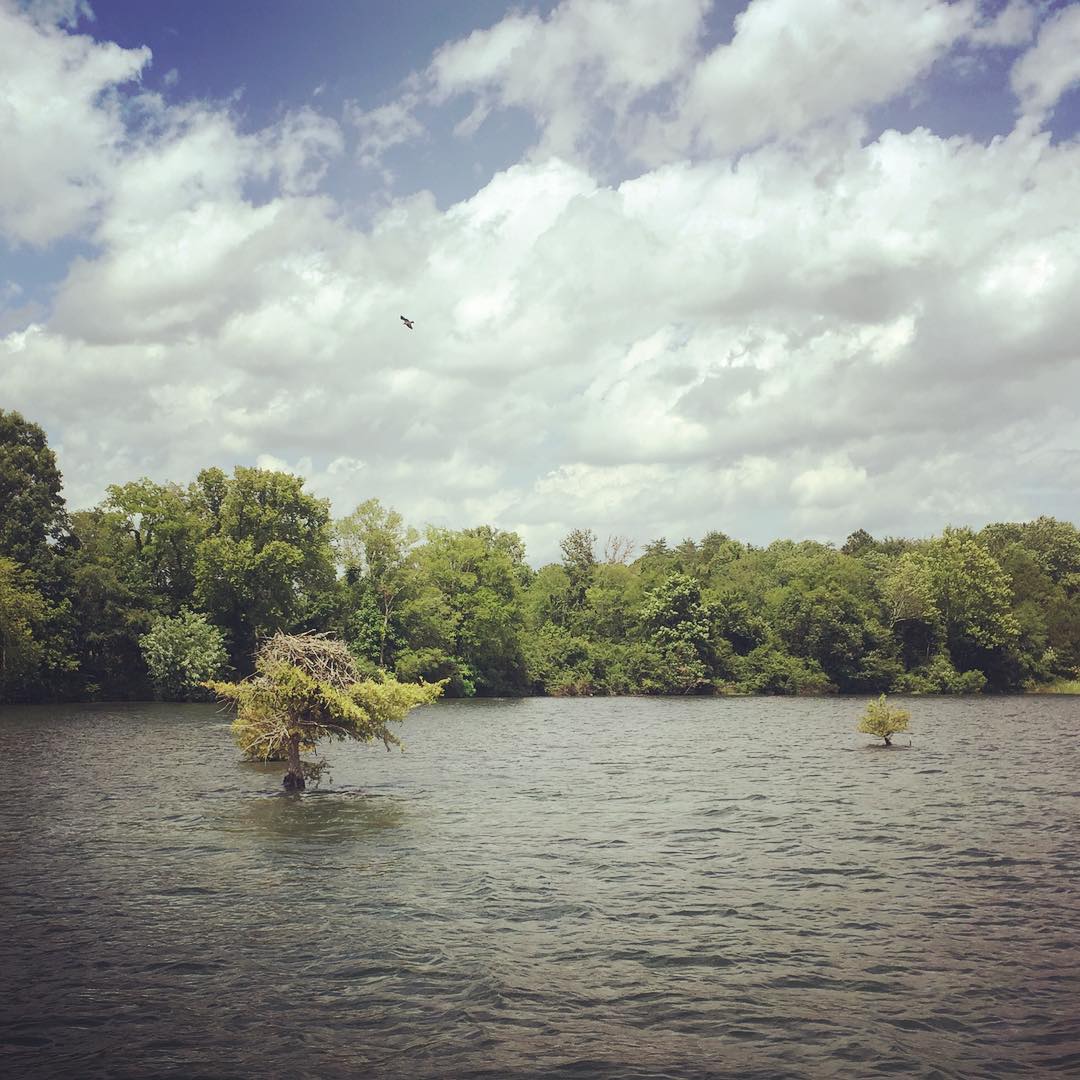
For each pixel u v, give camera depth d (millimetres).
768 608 114625
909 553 127125
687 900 17125
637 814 26172
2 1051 10812
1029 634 111188
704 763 39000
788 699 96938
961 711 73250
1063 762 38469
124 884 18188
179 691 79312
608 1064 10516
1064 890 17797
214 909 16438
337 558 96750
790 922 15773
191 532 84500
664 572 124688
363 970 13406
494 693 107812
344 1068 10414
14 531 75438
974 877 18844
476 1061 10578
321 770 33094
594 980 13047
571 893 17578
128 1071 10320
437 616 99625
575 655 113125
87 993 12562
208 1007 12094
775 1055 10734
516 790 30844
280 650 29656
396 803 28000
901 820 25188
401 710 29656
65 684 78312
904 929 15367
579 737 52250
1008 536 143875
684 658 106625
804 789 31078
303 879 18594
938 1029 11414
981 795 29562
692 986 12828
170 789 30547
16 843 22000
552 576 135125
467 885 18125
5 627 67250
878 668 106125
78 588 78000
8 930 15250
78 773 34406
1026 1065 10430
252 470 85875
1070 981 12953
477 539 109250
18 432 78375
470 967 13523
